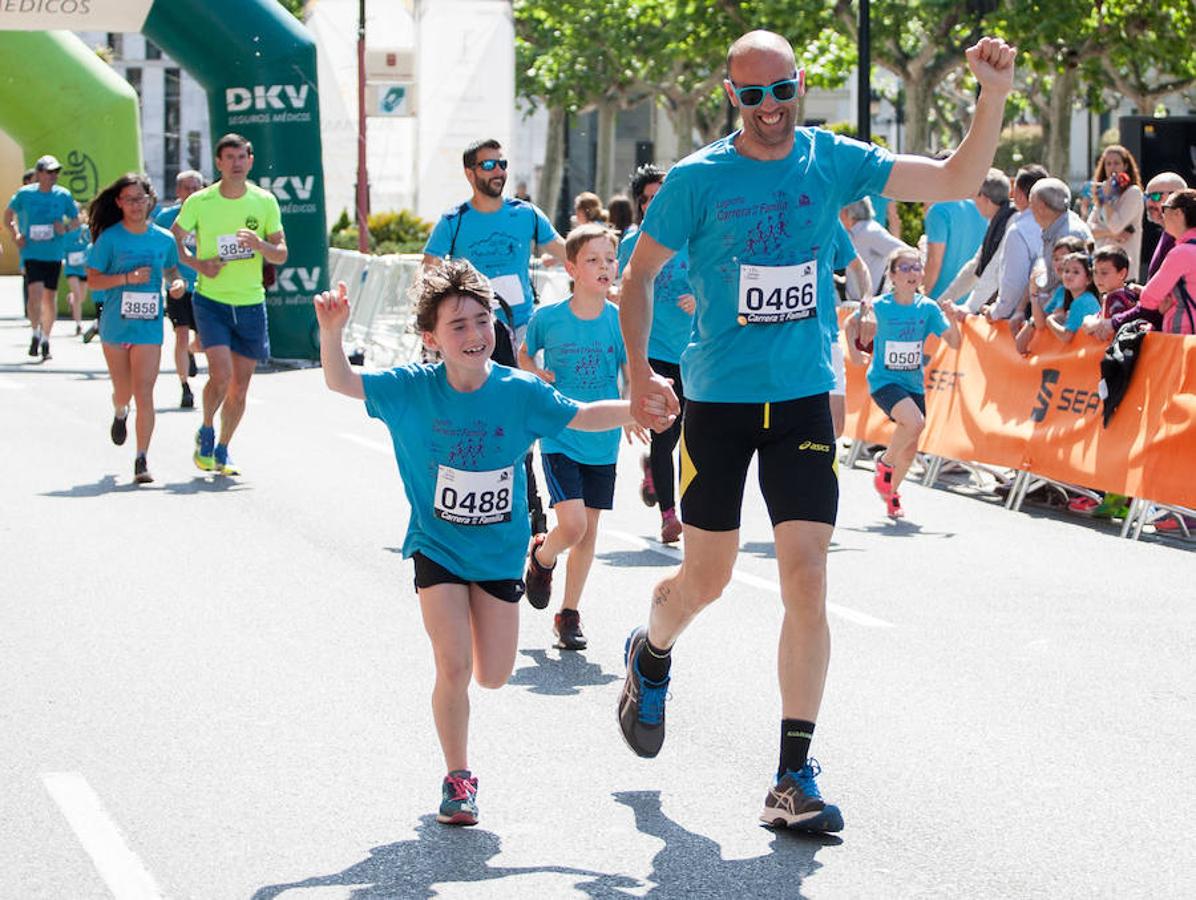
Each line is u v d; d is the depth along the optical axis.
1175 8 34.38
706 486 5.82
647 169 11.90
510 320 10.56
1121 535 11.53
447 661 5.73
